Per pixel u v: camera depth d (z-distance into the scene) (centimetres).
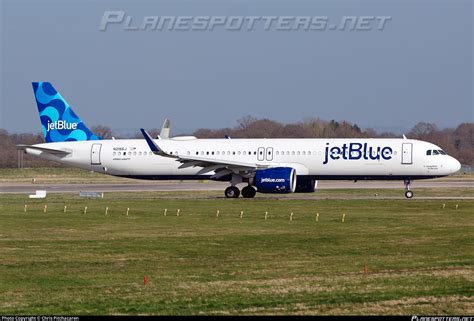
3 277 8581
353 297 7400
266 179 19300
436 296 7406
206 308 7000
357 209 16462
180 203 18438
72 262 9638
